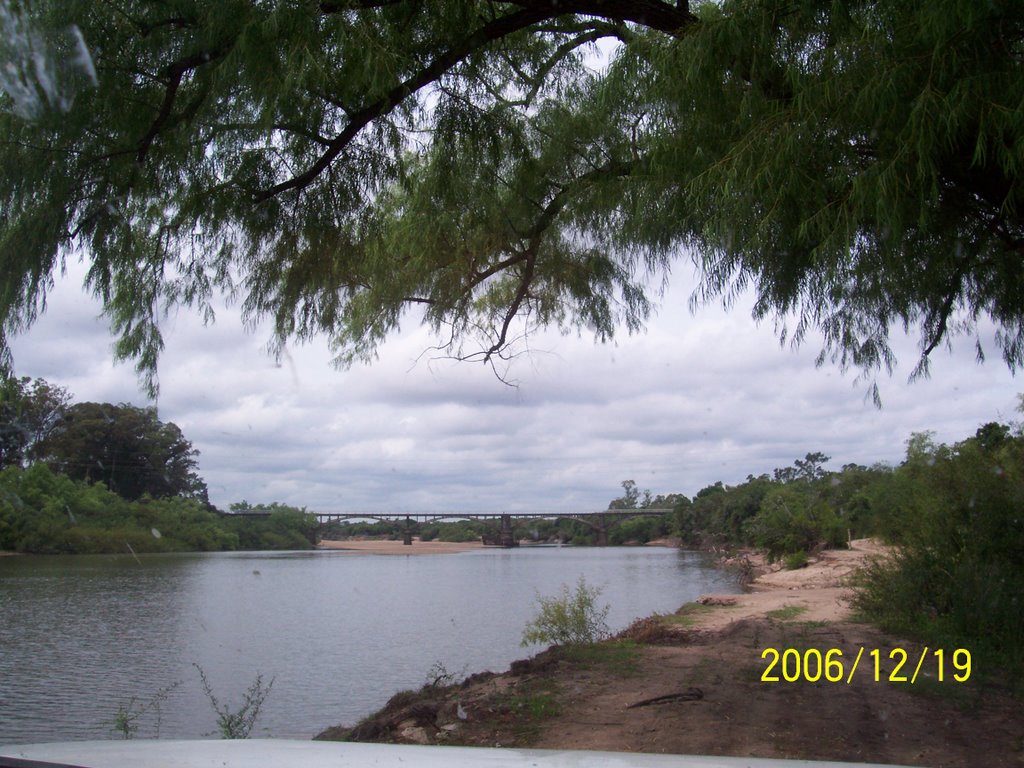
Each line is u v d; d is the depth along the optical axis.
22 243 5.30
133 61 5.59
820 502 34.19
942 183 5.42
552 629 11.58
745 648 9.66
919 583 10.88
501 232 8.76
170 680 13.07
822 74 5.03
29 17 4.80
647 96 6.41
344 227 7.03
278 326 7.36
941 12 4.26
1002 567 10.14
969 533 10.69
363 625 19.48
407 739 5.91
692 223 6.38
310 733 9.29
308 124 6.32
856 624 11.64
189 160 6.16
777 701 6.73
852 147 5.05
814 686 7.32
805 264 5.73
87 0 5.20
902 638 10.16
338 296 7.95
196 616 21.41
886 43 4.77
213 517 36.66
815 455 44.91
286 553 47.53
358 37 5.70
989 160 5.02
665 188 6.60
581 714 6.36
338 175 6.77
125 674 13.73
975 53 4.50
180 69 5.73
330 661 14.61
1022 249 6.05
